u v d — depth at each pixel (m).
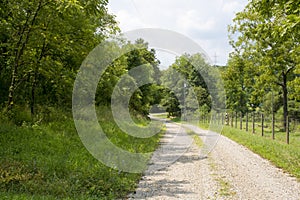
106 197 6.42
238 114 36.97
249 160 11.00
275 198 6.50
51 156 9.02
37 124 12.13
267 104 38.06
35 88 14.42
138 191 7.00
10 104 12.05
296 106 33.84
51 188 6.50
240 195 6.69
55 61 14.01
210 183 7.70
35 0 11.52
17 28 12.19
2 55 13.20
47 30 12.24
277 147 13.18
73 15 12.55
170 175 8.58
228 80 33.12
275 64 24.14
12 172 7.20
